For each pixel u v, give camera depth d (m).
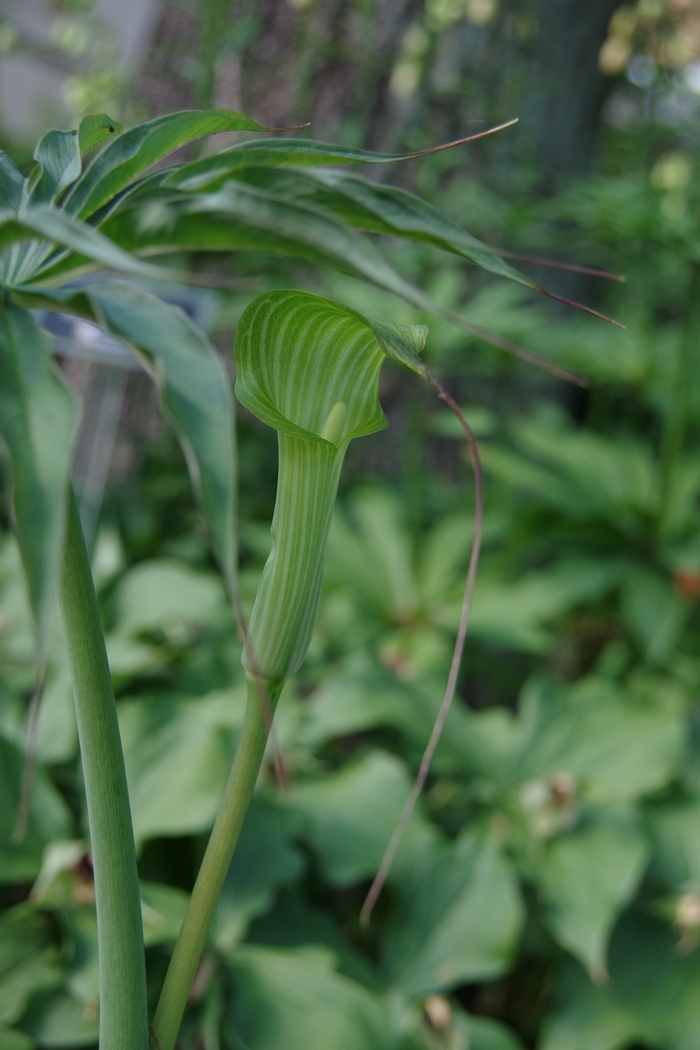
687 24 1.73
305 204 0.46
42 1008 0.85
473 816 1.29
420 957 1.03
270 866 0.98
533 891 1.26
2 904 1.06
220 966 0.89
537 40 2.11
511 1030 1.22
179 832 0.95
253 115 2.05
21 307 0.48
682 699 1.57
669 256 2.07
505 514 1.79
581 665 1.92
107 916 0.53
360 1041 0.84
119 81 1.75
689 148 2.03
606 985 1.14
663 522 1.75
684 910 1.12
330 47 1.93
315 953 0.94
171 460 2.02
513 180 2.02
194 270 1.85
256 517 1.84
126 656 1.22
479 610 1.58
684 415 1.73
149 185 0.50
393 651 1.45
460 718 1.35
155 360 0.47
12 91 2.51
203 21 1.82
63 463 0.45
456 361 1.95
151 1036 0.54
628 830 1.20
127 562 1.71
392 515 1.75
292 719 1.21
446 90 1.92
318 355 0.51
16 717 1.10
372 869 1.07
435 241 0.48
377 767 1.18
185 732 1.05
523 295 2.03
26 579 0.44
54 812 1.00
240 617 0.44
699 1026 1.07
